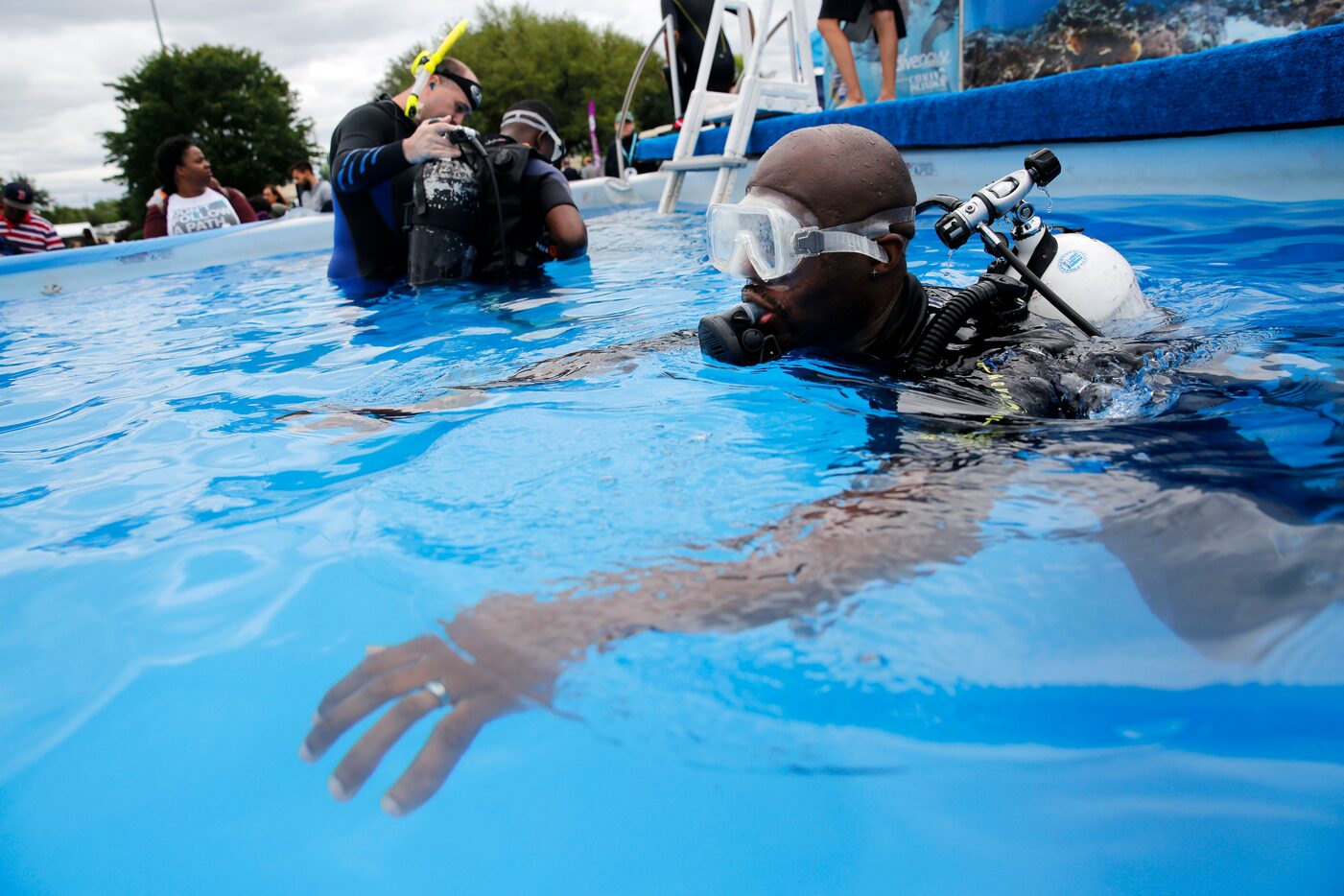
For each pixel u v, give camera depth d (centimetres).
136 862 82
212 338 320
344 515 138
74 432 208
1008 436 136
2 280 531
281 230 622
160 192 770
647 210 684
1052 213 375
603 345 243
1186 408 145
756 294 170
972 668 92
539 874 79
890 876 77
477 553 118
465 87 464
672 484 132
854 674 92
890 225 167
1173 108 352
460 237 395
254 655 107
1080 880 75
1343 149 314
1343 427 133
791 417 154
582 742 90
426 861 80
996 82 589
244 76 3662
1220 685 91
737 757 87
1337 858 76
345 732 92
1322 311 205
